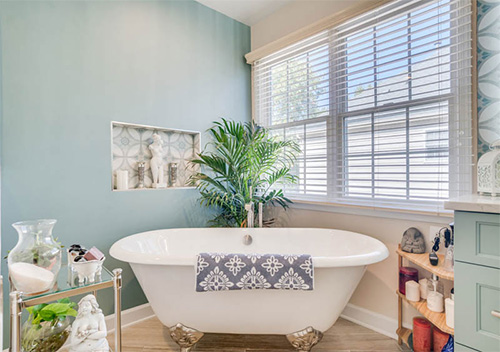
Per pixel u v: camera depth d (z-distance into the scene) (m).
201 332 1.51
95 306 1.15
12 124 1.51
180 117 2.28
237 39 2.72
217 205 2.52
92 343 1.08
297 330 1.46
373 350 1.63
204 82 2.45
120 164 2.02
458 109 1.54
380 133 1.91
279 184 2.62
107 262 1.86
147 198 2.07
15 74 1.52
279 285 1.32
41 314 1.16
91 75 1.81
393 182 1.83
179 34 2.28
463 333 0.97
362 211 1.96
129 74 1.99
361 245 1.71
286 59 2.50
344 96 2.11
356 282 1.49
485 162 1.10
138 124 2.02
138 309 1.99
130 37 2.00
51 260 1.04
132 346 1.67
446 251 1.42
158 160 2.16
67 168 1.70
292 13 2.45
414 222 1.71
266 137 2.53
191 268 1.41
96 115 1.83
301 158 2.43
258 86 2.78
